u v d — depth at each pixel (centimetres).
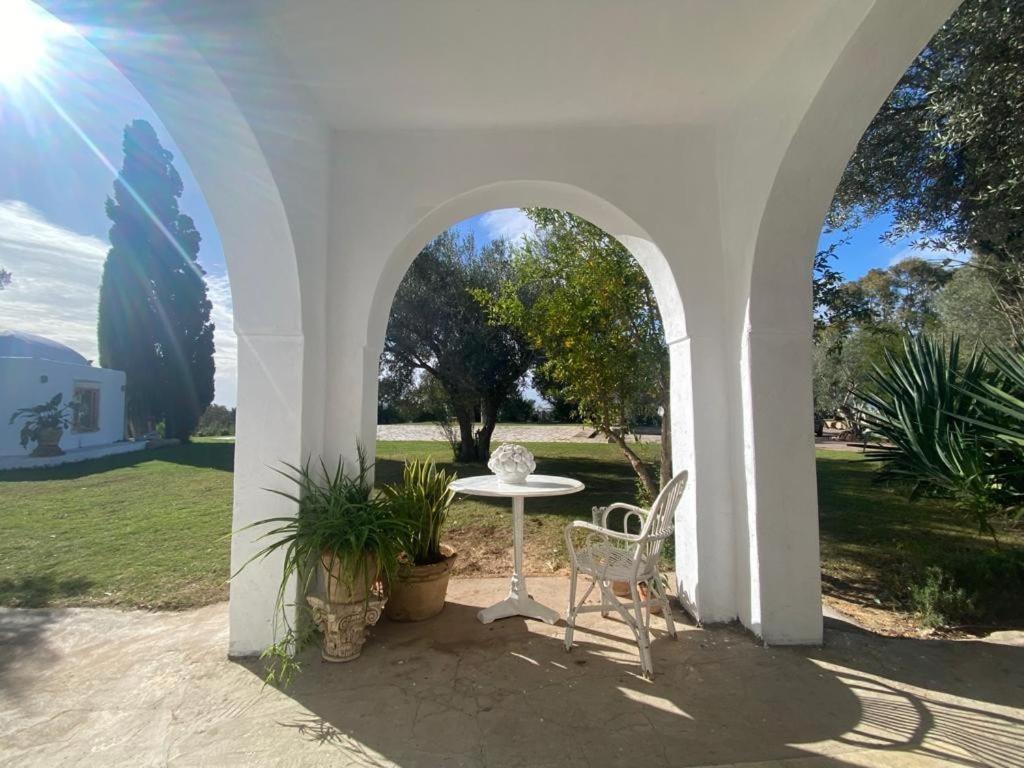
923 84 420
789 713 209
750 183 278
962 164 427
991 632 292
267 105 243
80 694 225
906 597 344
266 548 259
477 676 239
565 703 217
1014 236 410
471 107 292
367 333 306
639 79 271
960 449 327
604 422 480
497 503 652
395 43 243
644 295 464
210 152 247
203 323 1630
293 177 265
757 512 275
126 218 1498
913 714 208
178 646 271
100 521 564
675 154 313
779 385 278
